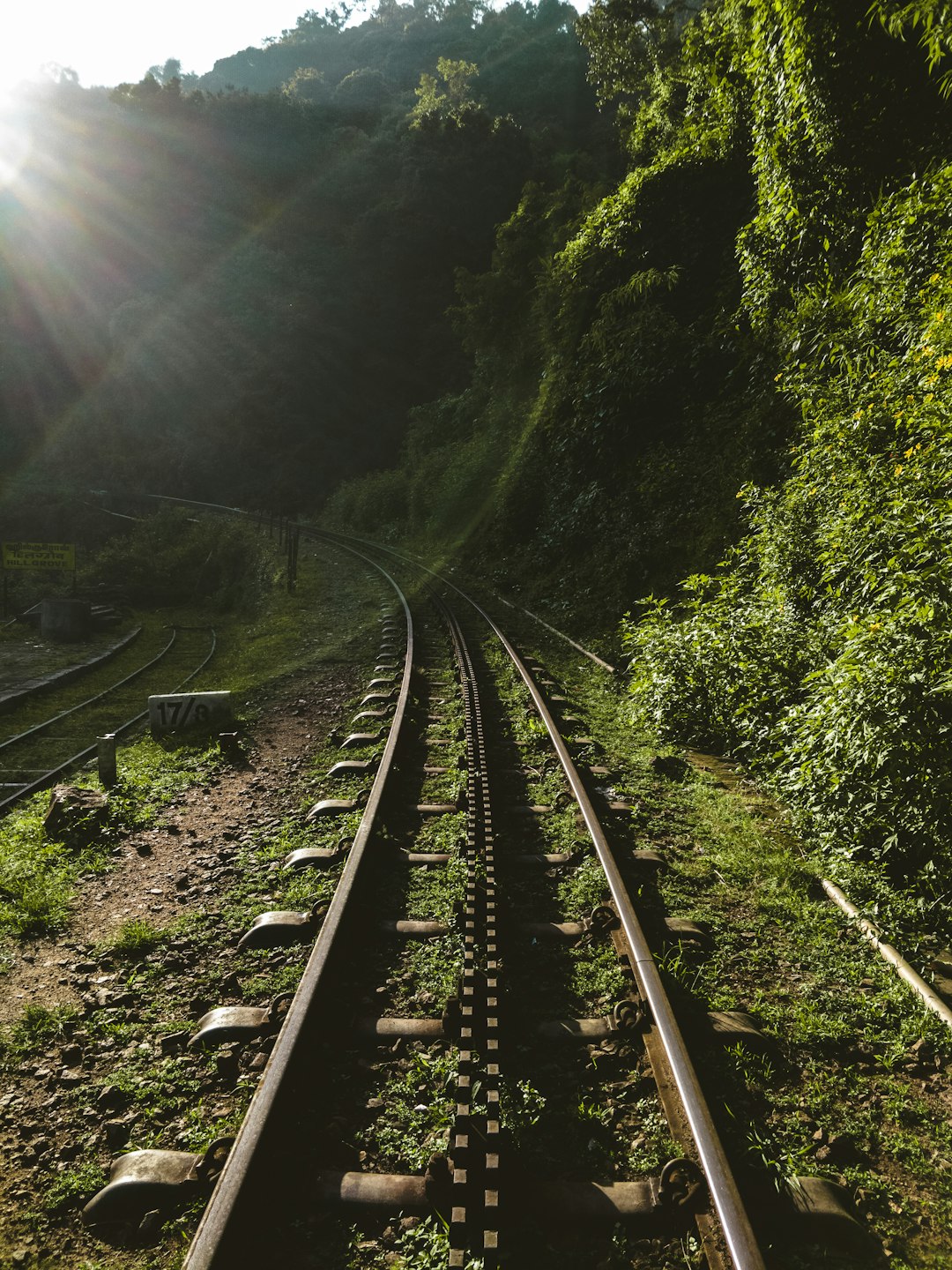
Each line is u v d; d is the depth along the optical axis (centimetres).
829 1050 327
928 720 450
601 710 905
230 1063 320
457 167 6197
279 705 1054
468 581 2219
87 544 5003
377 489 4141
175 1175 262
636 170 1934
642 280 1811
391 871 480
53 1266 241
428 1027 329
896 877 465
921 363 705
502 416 3195
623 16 2189
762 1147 268
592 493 1889
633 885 455
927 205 793
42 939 454
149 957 420
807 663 691
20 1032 360
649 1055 306
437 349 5878
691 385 1686
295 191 7244
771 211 1102
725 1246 222
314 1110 287
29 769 946
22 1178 277
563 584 1738
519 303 3186
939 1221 248
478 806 558
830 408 859
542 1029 329
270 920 421
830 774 506
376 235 6431
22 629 2459
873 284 858
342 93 10875
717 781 659
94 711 1323
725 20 1309
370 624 1576
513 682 1005
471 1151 251
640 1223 240
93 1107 309
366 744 769
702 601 942
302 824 584
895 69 933
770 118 1114
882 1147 278
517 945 399
